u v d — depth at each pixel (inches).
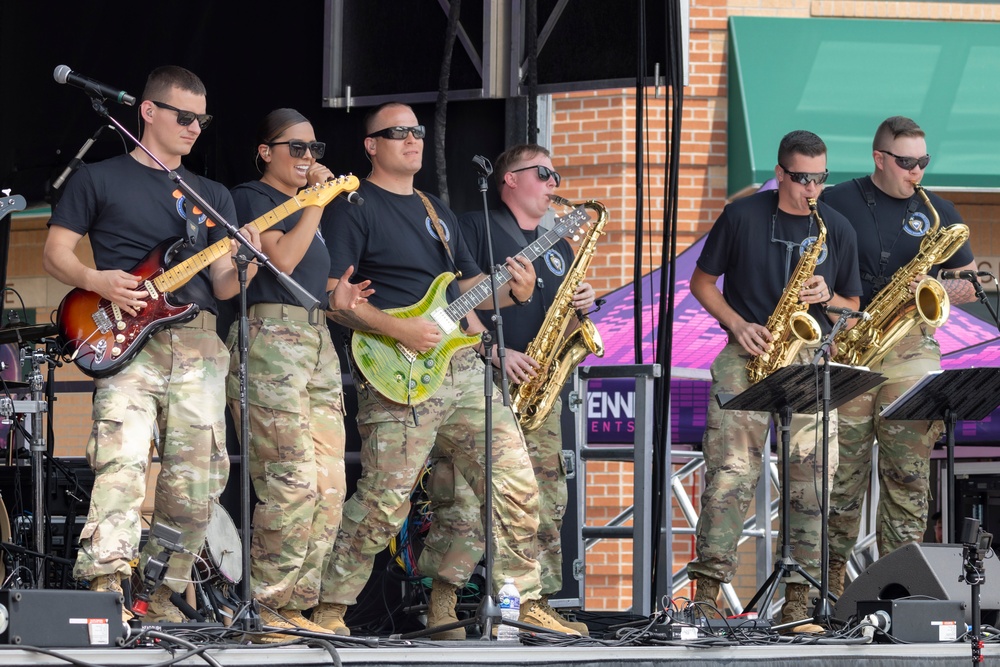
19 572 386.9
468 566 380.8
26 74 505.0
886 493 437.7
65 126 500.7
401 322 357.1
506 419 366.3
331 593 364.8
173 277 321.4
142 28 497.4
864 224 442.3
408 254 371.2
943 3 796.6
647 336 611.2
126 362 313.9
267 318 343.6
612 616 478.3
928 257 436.1
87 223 323.9
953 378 364.8
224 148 490.0
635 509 425.4
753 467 414.3
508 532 362.9
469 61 477.1
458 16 462.6
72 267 315.0
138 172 328.5
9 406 397.7
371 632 445.4
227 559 410.0
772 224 421.1
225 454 331.0
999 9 795.4
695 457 624.7
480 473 368.5
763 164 740.7
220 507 416.5
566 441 461.7
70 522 440.8
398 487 360.2
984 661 347.6
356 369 361.4
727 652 321.7
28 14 505.7
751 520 641.0
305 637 289.7
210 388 327.3
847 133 744.3
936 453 621.6
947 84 761.0
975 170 738.2
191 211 331.6
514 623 323.0
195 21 494.6
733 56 778.2
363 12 484.7
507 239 422.6
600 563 768.9
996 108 755.4
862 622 345.1
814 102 753.6
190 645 259.0
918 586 359.6
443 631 335.0
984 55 771.4
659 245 786.2
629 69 474.3
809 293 402.3
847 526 441.7
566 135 797.2
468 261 394.9
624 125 786.2
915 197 445.7
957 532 554.9
